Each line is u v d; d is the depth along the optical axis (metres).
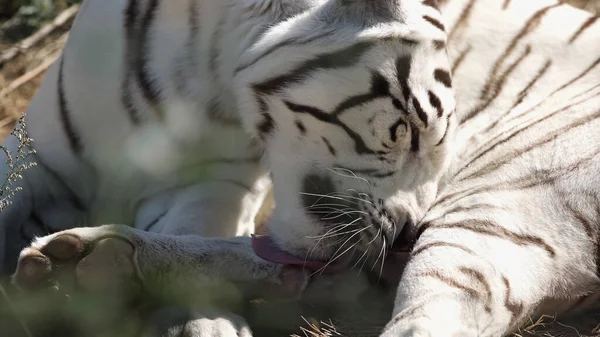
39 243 5.88
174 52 7.16
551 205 6.43
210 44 7.05
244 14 6.89
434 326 5.41
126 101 7.32
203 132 7.37
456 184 6.89
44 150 7.59
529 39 7.58
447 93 6.64
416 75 6.44
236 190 7.78
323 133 6.58
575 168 6.55
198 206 7.61
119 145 7.48
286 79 6.57
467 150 7.18
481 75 7.46
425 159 6.72
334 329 6.47
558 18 7.73
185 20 7.08
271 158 6.91
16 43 12.78
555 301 6.21
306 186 6.74
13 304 6.15
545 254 6.17
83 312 6.08
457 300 5.63
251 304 6.77
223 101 7.22
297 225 6.82
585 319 6.54
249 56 6.80
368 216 6.64
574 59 7.50
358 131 6.52
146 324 6.04
